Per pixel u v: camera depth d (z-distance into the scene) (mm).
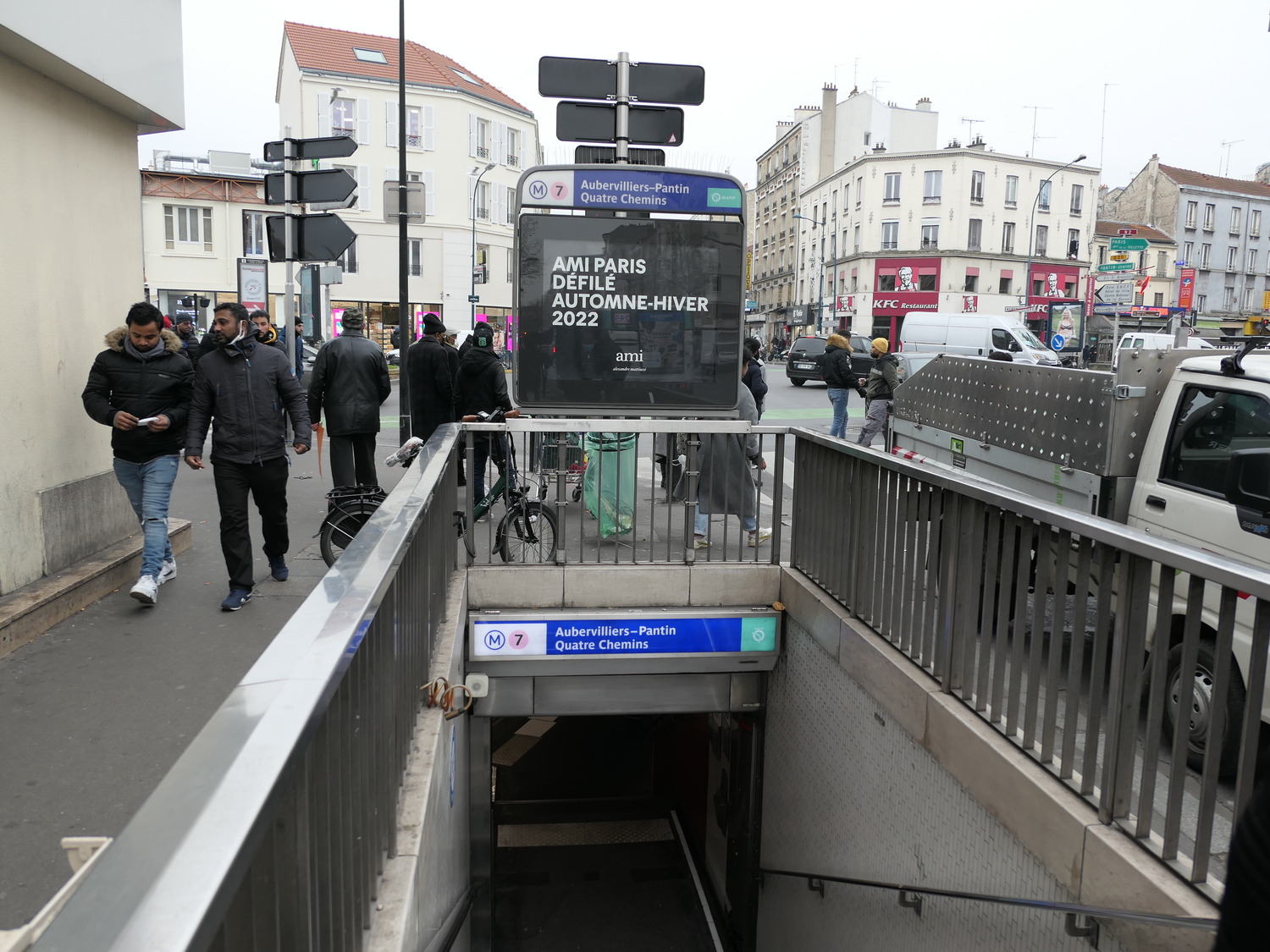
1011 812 3244
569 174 6293
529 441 5938
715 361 6516
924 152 54719
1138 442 4637
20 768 3539
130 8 6008
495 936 8227
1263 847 1109
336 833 1819
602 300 6406
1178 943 2438
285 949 1501
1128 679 2771
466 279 48375
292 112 46969
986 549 3633
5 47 4914
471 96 47312
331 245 8562
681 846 9617
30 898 2746
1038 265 57469
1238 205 70688
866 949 4707
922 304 55531
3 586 5004
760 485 6078
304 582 6141
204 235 38719
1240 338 4508
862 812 4750
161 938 767
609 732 11141
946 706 3768
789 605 5914
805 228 66875
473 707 5945
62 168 5641
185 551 6949
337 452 7742
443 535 4496
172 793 1025
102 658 4684
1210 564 2398
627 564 5914
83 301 5910
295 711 1286
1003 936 3322
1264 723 3822
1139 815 2725
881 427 12383
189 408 5562
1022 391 5496
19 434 5160
